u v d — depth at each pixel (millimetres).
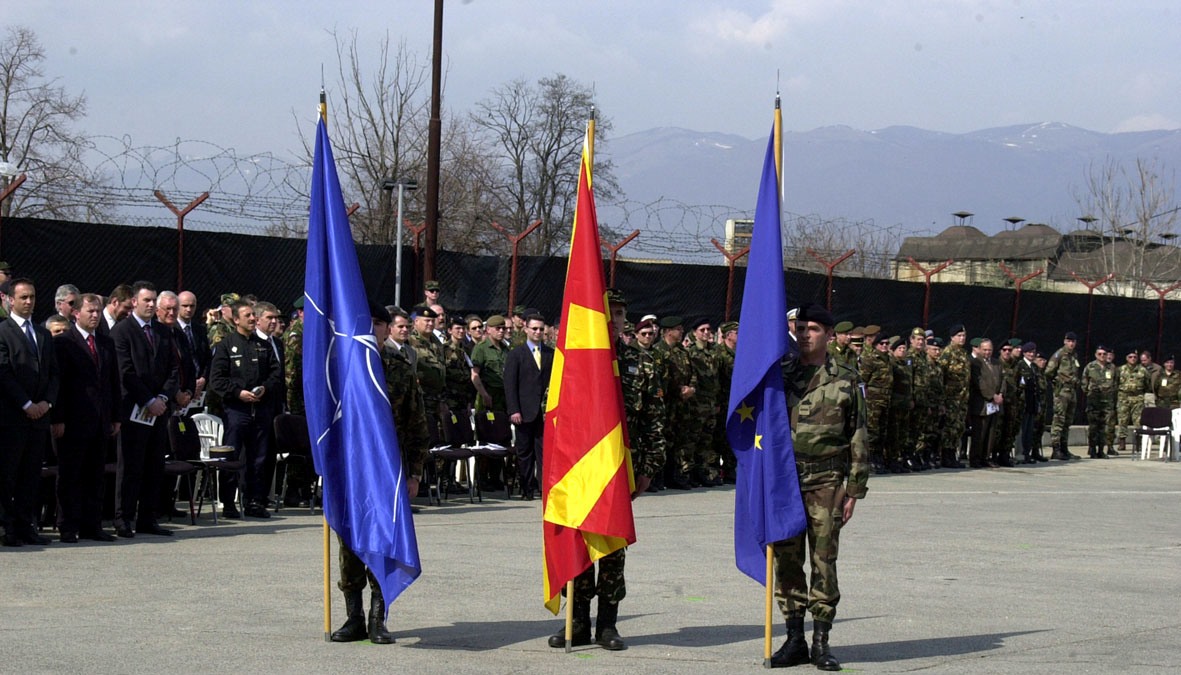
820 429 7016
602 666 6801
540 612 8383
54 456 12141
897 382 20594
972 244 51875
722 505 15484
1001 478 20469
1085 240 50781
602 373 7383
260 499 13188
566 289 7566
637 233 20438
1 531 11086
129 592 8664
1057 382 25078
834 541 6949
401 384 7762
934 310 24656
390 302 18047
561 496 7289
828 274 23031
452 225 30906
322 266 7598
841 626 8195
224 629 7508
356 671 6484
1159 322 28859
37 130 32000
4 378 10508
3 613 7820
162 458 11773
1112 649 7570
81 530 11281
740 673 6734
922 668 6941
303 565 10000
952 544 12445
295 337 13891
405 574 7230
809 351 7195
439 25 18188
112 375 11297
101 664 6500
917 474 20812
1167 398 27094
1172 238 49406
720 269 21094
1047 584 10141
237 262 16188
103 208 15828
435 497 15500
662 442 7699
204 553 10578
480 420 15539
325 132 7707
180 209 15711
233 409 12938
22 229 14352
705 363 17703
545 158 39281
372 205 29422
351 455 7367
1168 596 9695
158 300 11898
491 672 6582
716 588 9531
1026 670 6926
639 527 13234
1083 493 18406
